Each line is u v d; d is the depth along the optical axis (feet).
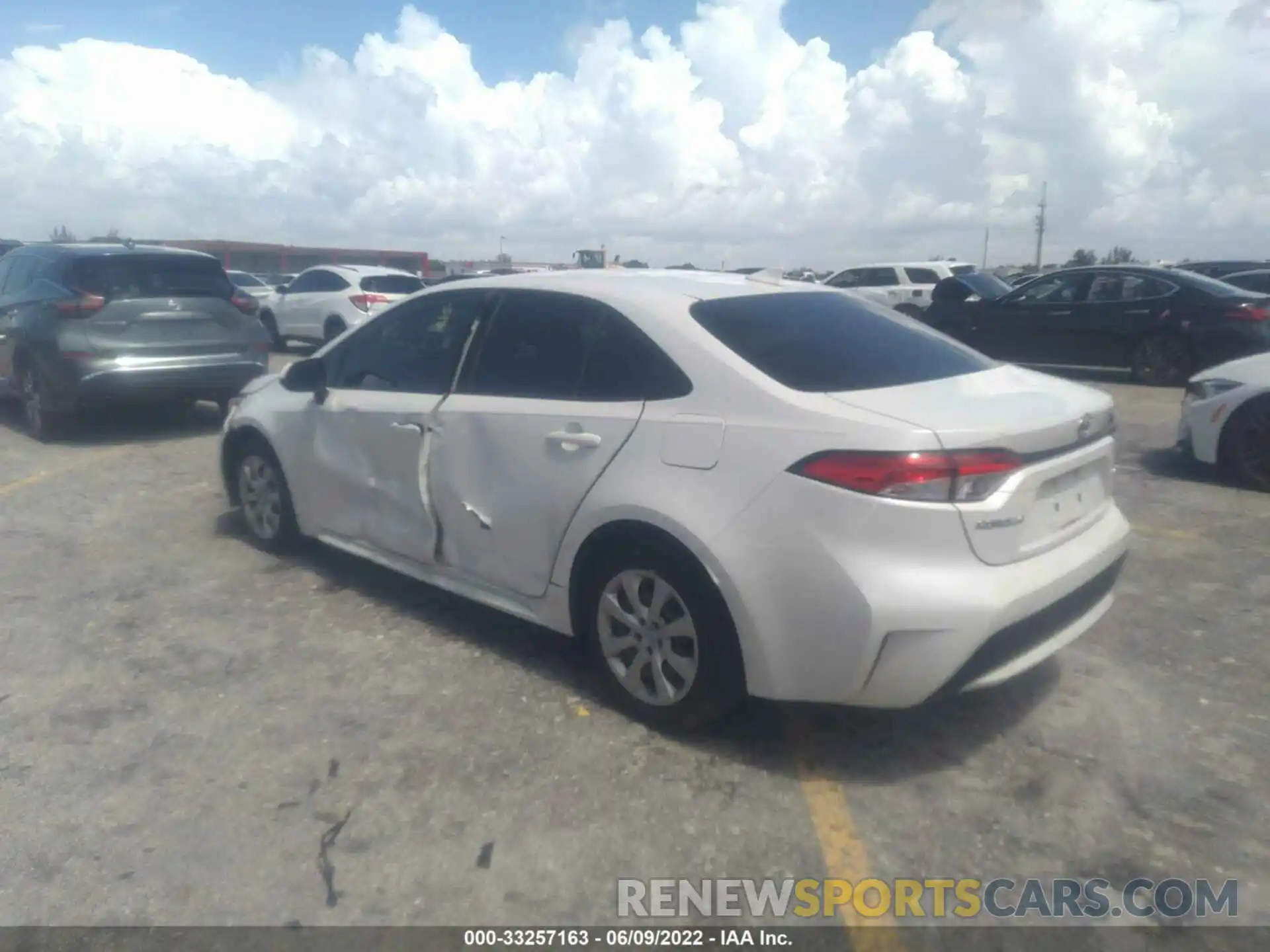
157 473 28.09
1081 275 48.16
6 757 12.92
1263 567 19.89
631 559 13.12
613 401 13.57
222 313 32.63
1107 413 13.43
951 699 14.29
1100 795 11.98
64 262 31.53
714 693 12.54
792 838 11.20
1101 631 16.71
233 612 17.70
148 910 10.11
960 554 11.26
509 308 15.49
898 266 72.38
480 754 12.89
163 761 12.80
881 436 11.28
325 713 13.98
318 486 18.45
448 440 15.51
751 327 13.51
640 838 11.18
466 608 17.80
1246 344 43.47
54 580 19.38
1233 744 13.09
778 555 11.68
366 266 63.10
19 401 39.11
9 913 10.07
